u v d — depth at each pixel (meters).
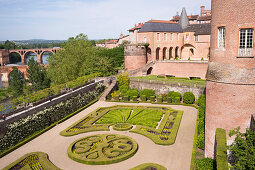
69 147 24.11
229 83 17.61
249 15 16.41
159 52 63.66
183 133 27.73
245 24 16.59
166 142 24.95
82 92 41.69
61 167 20.94
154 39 61.50
